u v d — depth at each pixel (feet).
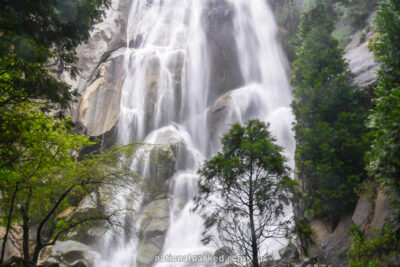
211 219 28.96
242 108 94.38
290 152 83.15
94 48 99.50
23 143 31.99
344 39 80.38
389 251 29.81
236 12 105.09
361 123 42.45
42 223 34.09
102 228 64.49
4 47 24.52
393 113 27.61
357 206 37.73
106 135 85.61
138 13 114.73
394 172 28.91
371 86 45.21
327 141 41.29
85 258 60.03
